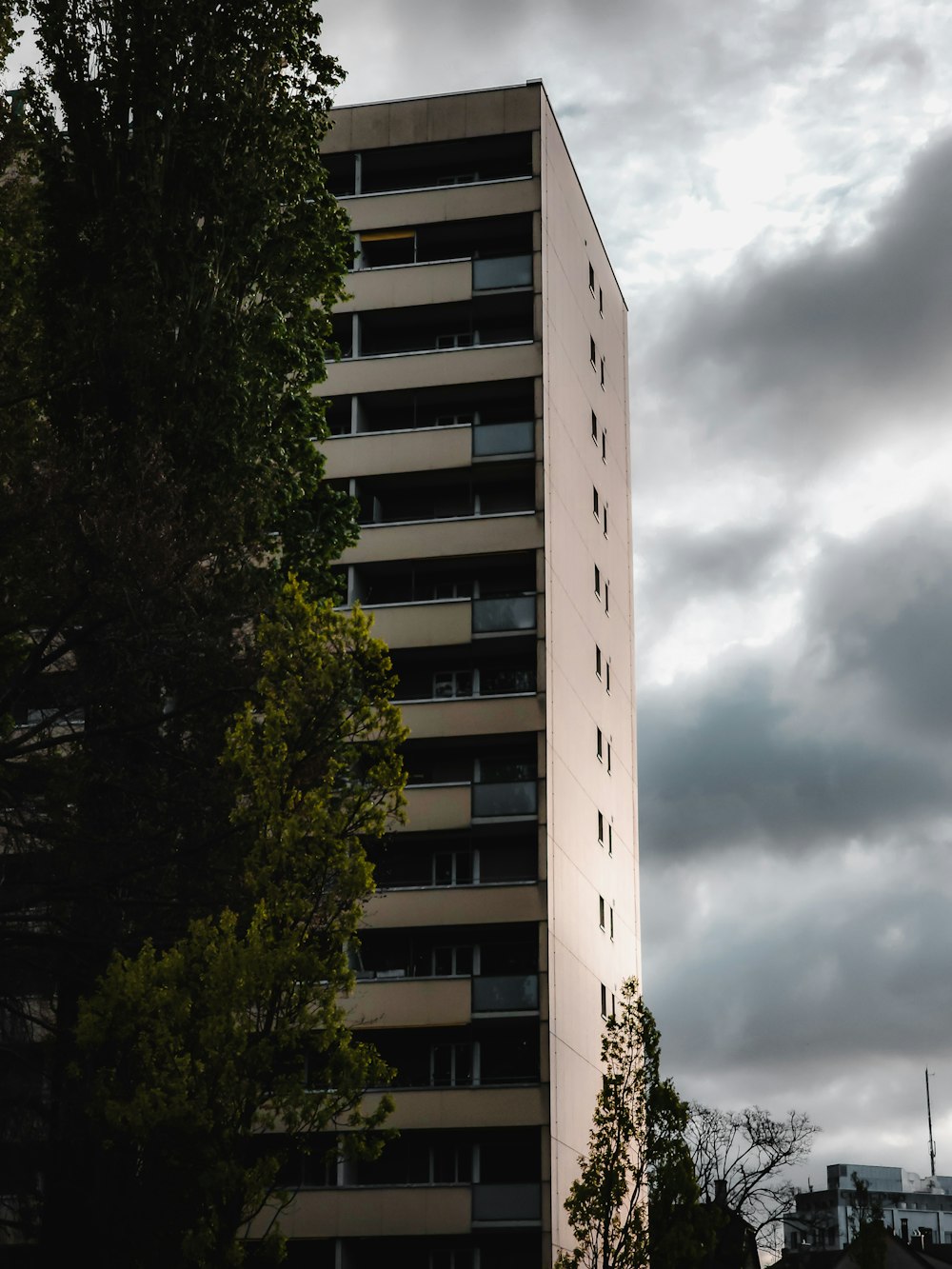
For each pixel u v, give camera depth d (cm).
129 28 2697
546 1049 3966
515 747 4322
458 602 4362
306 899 2022
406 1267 3906
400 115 4931
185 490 2333
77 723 2338
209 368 2550
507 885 4106
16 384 2375
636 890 5291
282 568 2630
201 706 2259
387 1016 3997
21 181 2619
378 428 4741
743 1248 5569
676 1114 3872
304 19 2828
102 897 2158
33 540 2142
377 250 4906
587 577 4909
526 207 4759
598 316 5447
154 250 2627
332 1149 1988
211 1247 1902
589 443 5116
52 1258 2083
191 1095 1900
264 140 2772
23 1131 2133
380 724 2141
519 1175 3947
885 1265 9125
